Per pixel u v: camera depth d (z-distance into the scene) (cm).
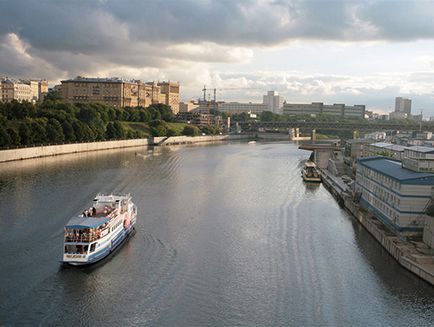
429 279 8331
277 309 7519
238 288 8225
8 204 13350
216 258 9606
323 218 13150
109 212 9944
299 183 19525
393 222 10738
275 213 13588
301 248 10344
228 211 13638
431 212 9706
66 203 13688
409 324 7169
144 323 7075
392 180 10938
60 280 8375
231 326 7019
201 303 7675
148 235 11031
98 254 9038
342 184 18025
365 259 9681
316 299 7875
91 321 7100
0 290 7931
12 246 9912
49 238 10462
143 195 15612
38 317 7156
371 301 7825
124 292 7994
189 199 15175
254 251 10081
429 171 11319
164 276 8656
